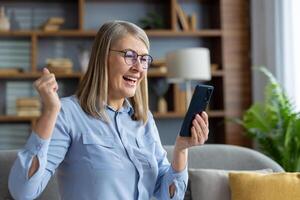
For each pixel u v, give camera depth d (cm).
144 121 142
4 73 407
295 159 292
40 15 435
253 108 327
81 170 126
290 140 291
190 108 130
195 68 371
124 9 445
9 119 405
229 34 429
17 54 430
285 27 372
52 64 413
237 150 231
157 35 421
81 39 440
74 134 127
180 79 388
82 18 414
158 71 419
